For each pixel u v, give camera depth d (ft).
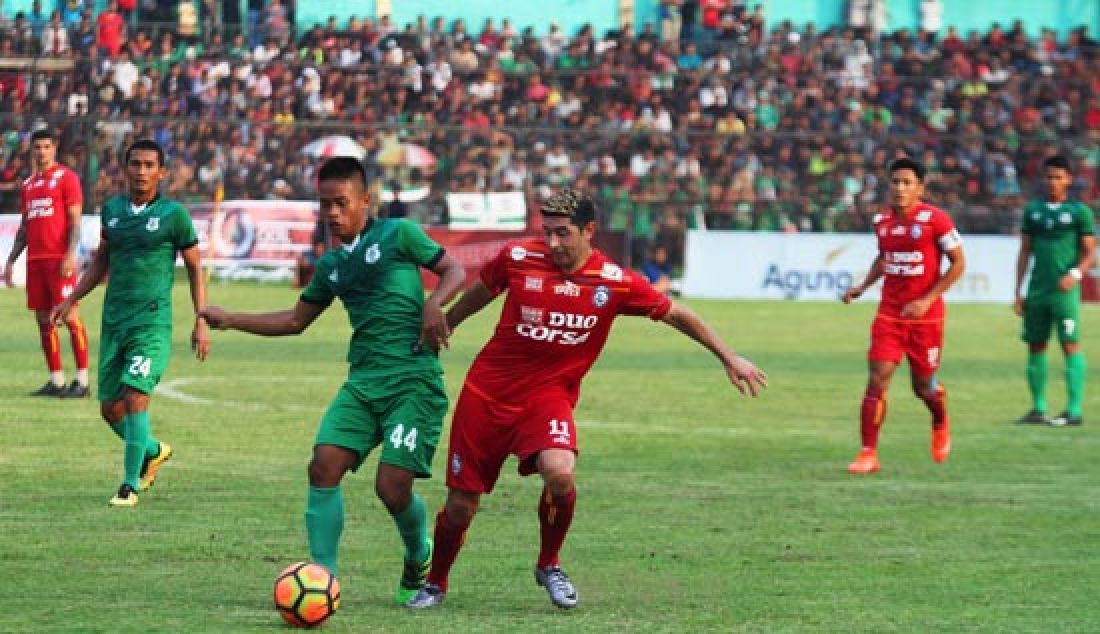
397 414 51.93
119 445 90.17
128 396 72.64
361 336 52.60
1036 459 95.30
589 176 236.43
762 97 255.91
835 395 126.93
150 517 69.31
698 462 90.79
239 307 183.32
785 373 142.41
